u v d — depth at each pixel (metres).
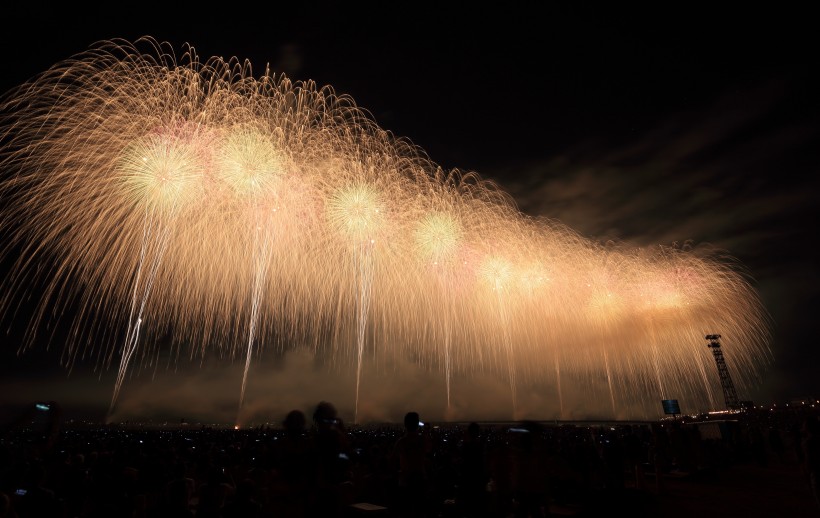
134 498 8.13
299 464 6.64
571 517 11.02
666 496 14.58
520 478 8.66
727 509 12.58
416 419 9.11
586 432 31.39
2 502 5.89
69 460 10.39
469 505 8.79
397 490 10.38
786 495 14.56
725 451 23.20
